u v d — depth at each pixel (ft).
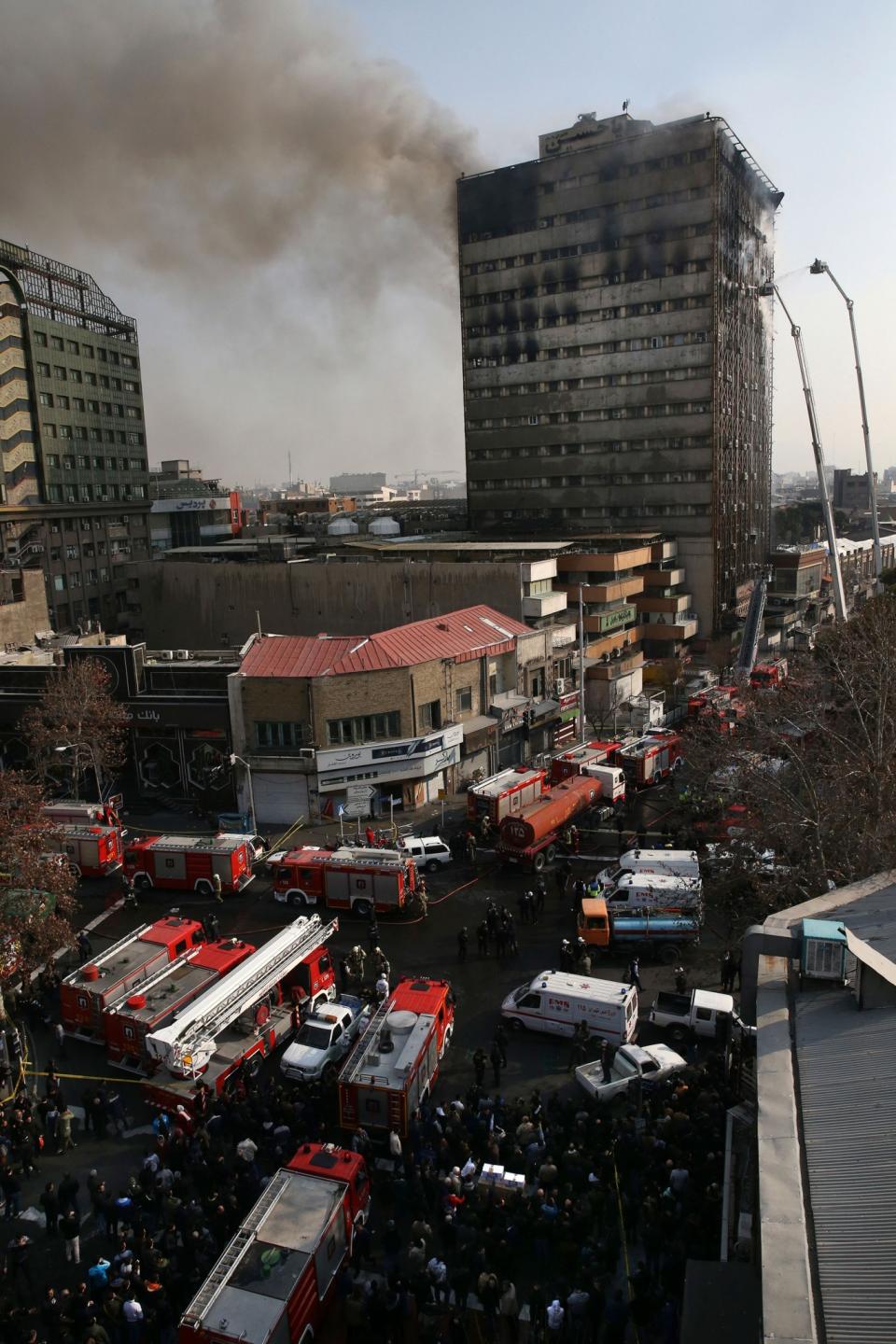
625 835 161.89
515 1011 99.86
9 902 96.78
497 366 383.04
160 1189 72.23
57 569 340.59
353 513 488.02
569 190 357.82
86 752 172.86
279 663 173.17
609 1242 65.26
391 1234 68.33
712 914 128.06
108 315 378.73
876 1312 32.76
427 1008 90.74
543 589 239.91
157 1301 62.18
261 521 521.24
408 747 173.06
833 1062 47.70
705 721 186.19
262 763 169.07
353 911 131.54
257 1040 94.43
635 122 370.53
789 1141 42.39
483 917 129.49
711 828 151.12
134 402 393.91
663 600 317.63
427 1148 76.54
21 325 323.16
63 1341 60.95
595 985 98.27
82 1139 84.74
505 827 146.10
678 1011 99.09
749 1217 56.03
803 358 238.68
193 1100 84.12
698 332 338.75
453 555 269.23
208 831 166.50
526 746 207.82
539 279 369.09
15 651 214.69
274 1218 63.31
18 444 322.14
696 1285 44.68
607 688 253.65
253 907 134.51
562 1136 76.13
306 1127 82.48
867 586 430.20
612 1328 58.44
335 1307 64.49
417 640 185.98
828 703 162.50
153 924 110.11
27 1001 105.19
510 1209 68.08
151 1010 93.61
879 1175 39.09
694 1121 75.46
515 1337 62.03
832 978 55.57
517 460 383.65
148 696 179.52
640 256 346.74
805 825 110.01
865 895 66.85
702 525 345.51
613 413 359.66
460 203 381.19
